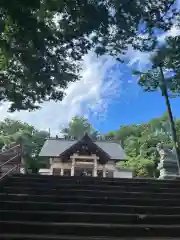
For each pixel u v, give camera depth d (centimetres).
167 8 702
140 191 750
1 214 527
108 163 3100
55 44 786
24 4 521
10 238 431
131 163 3200
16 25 654
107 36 750
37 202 589
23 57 842
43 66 891
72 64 919
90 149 3033
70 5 662
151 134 4059
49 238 437
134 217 551
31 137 3856
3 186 712
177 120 3039
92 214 545
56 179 803
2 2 518
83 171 3106
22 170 1368
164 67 893
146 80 1051
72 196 646
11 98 994
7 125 4322
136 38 757
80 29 731
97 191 694
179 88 1022
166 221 556
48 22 773
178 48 784
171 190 761
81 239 445
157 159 3106
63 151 3086
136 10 686
